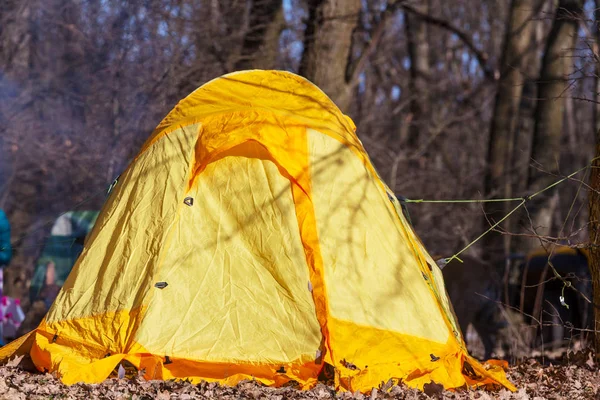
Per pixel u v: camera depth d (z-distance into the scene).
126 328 6.18
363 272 6.42
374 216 6.68
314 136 6.72
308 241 6.43
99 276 6.50
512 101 15.38
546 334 9.81
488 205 14.13
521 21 15.09
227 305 6.26
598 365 7.27
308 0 11.84
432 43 28.88
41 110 15.95
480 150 24.39
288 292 6.32
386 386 5.82
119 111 15.20
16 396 5.36
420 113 21.83
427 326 6.45
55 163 15.58
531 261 10.25
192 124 6.82
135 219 6.58
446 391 5.96
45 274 11.15
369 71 23.86
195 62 14.24
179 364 6.04
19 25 15.99
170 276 6.32
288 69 15.15
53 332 6.41
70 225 11.24
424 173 20.00
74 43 15.53
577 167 22.86
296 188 6.59
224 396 5.55
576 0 13.42
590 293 9.48
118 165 15.22
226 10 14.41
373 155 20.25
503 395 5.89
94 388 5.68
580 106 26.61
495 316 10.26
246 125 6.70
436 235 18.27
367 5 20.64
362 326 6.20
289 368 6.05
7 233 9.70
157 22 14.80
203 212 6.57
